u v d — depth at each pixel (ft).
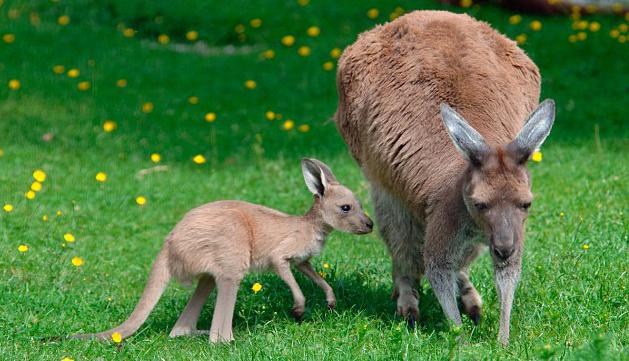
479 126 32.40
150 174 56.49
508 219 28.09
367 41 37.27
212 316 35.60
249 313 34.53
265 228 33.24
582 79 75.10
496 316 33.40
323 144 62.64
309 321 33.99
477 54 34.81
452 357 26.94
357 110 36.91
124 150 61.05
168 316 35.58
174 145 62.54
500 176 28.50
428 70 34.24
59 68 74.90
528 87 35.76
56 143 61.21
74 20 88.28
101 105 68.85
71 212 48.29
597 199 45.68
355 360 27.86
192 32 86.69
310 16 91.25
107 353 30.19
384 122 34.78
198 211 32.91
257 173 56.59
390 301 36.47
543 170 52.85
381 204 35.88
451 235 30.60
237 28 88.17
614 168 52.19
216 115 68.90
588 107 68.80
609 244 38.32
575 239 39.19
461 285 34.35
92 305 35.76
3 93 69.05
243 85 75.61
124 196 51.72
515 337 30.25
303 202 50.88
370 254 41.93
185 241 32.27
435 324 34.14
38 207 48.11
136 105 69.46
